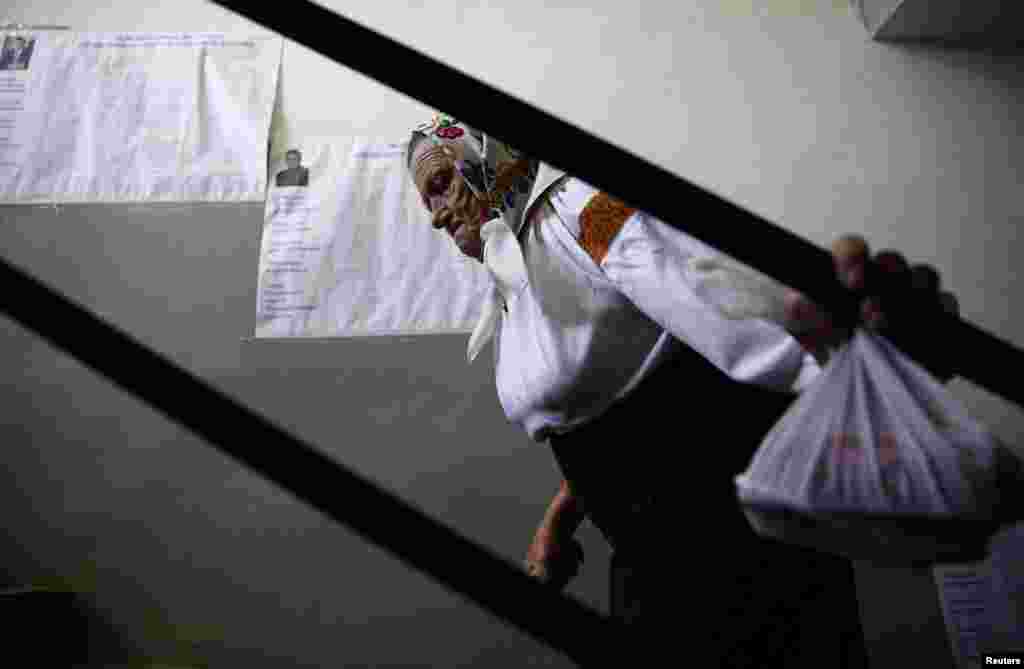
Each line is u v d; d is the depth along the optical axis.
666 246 1.16
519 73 2.79
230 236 2.63
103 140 2.70
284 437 0.78
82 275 2.58
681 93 2.80
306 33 0.79
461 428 2.49
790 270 0.81
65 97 2.73
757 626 1.12
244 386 2.51
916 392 0.80
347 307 2.58
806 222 2.70
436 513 2.42
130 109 2.73
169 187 2.66
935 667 2.30
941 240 2.71
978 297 2.67
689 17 2.88
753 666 1.11
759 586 1.13
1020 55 2.90
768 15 2.89
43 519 2.38
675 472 1.20
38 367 2.49
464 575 0.77
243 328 2.56
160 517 2.39
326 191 2.68
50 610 2.19
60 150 2.68
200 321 2.56
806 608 1.12
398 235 2.65
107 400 2.48
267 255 2.62
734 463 1.18
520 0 2.87
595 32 2.85
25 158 2.66
